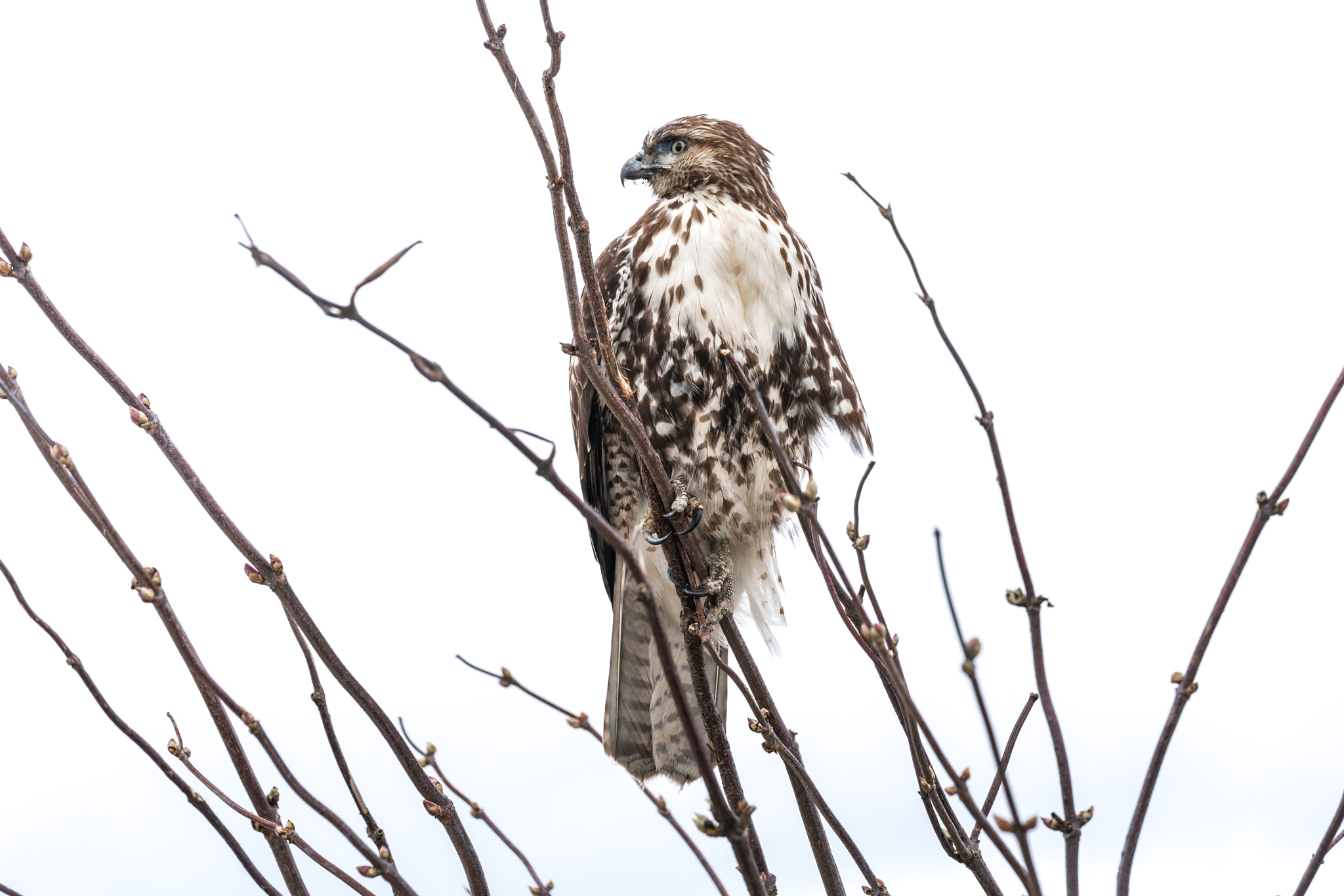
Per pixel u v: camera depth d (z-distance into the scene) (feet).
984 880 15.84
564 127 15.46
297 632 15.53
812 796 16.66
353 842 15.08
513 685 17.30
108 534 14.28
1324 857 14.64
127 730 15.11
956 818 16.12
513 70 15.01
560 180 14.96
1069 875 13.99
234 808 15.44
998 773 13.98
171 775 15.12
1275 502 14.23
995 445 14.49
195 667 14.51
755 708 17.54
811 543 16.66
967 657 11.64
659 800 14.42
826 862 17.75
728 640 19.47
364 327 11.05
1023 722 16.97
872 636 13.57
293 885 15.40
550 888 15.92
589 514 11.76
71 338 14.24
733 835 13.02
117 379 14.38
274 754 14.75
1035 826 11.94
